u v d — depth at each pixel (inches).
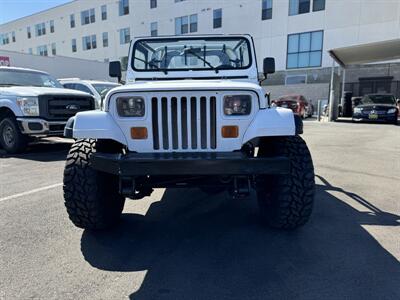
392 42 556.1
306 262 103.0
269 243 116.0
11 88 286.7
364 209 148.6
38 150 309.1
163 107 108.2
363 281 92.7
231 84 111.5
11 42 1838.1
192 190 181.3
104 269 99.7
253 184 118.7
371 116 586.2
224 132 109.0
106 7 1395.2
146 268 100.5
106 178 120.5
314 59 966.4
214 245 115.2
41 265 101.4
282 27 1003.3
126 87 109.2
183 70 157.5
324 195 169.2
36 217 138.9
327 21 932.6
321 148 314.2
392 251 109.4
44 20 1647.4
